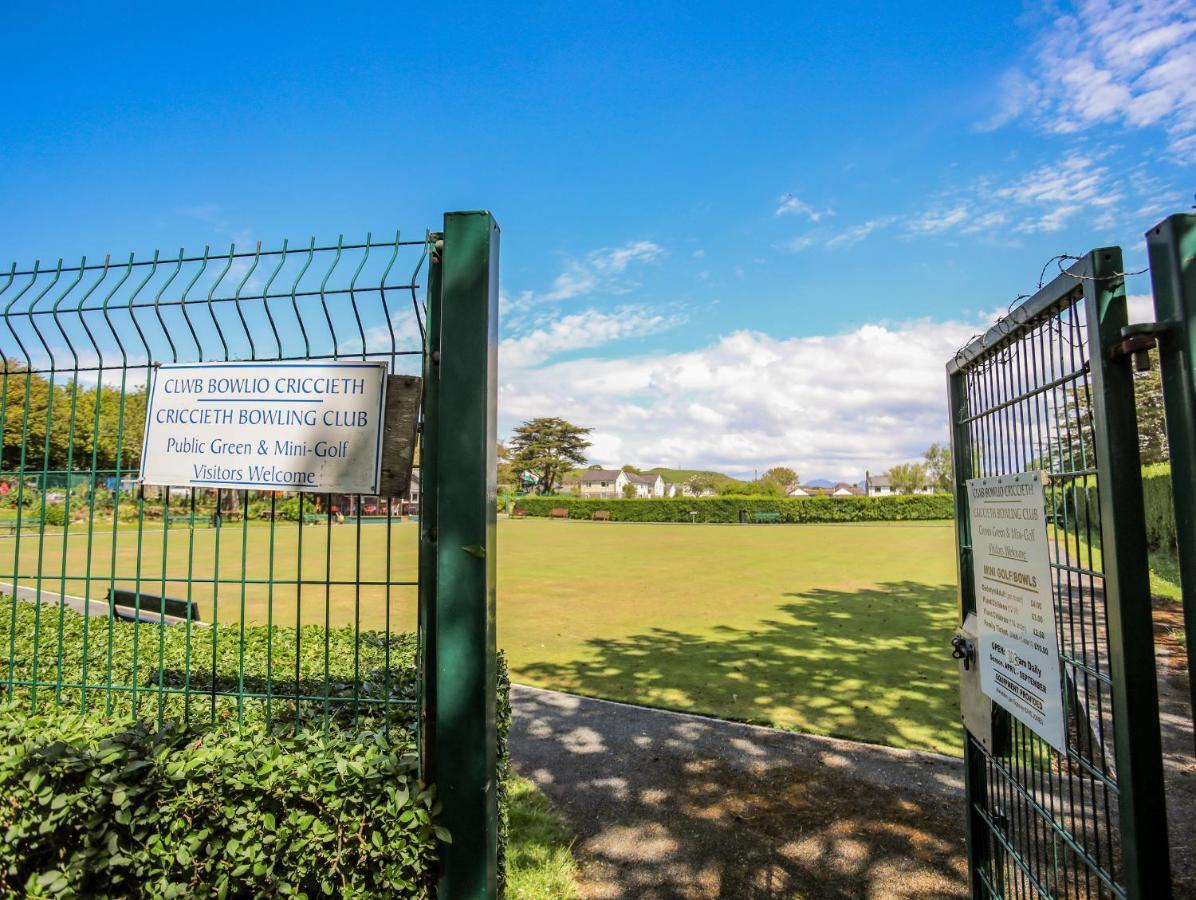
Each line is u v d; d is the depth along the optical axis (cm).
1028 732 235
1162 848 159
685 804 446
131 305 269
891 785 468
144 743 242
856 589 1405
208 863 226
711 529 3919
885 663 803
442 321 241
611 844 399
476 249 242
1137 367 166
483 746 232
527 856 379
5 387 290
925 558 2059
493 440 247
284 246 259
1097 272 171
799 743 548
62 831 236
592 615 1130
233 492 311
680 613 1143
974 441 272
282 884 222
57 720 264
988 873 267
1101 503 171
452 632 235
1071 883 278
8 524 526
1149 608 163
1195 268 151
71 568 1617
